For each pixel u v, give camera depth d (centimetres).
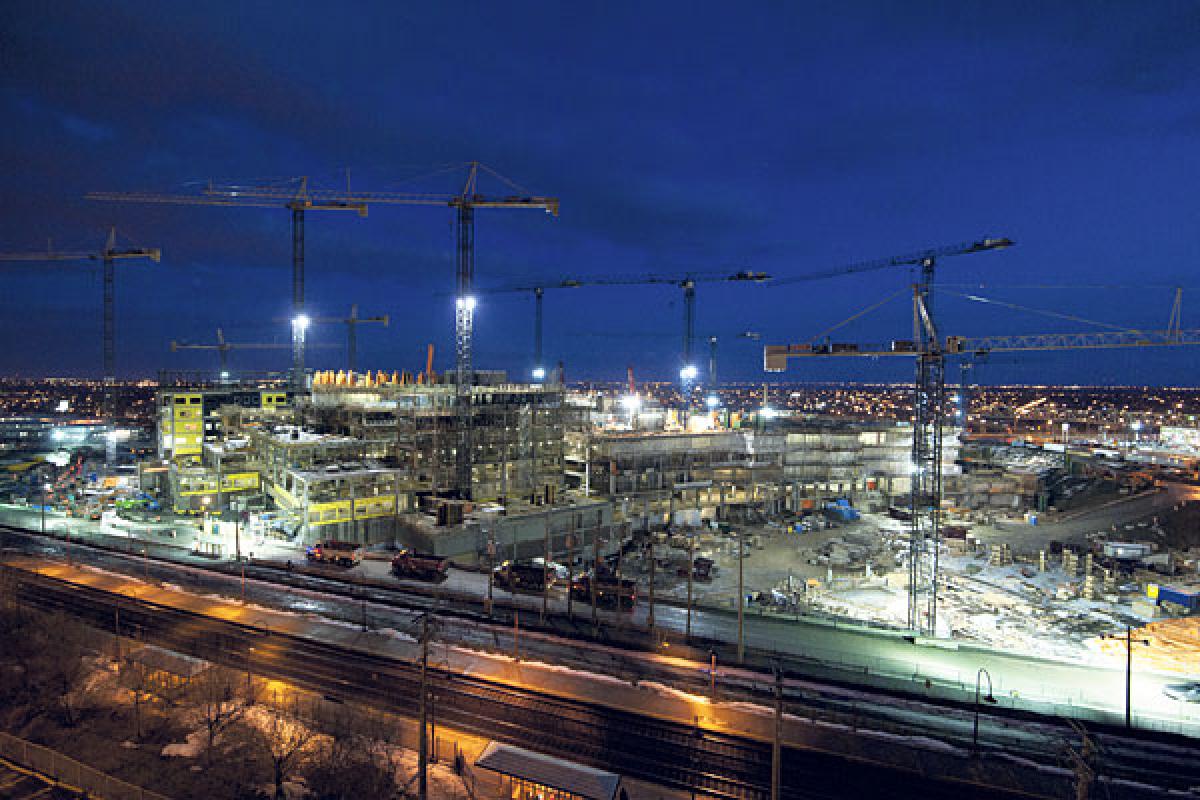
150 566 10156
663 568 11881
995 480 17550
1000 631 9094
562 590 9600
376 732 5350
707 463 15625
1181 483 17375
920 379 10069
